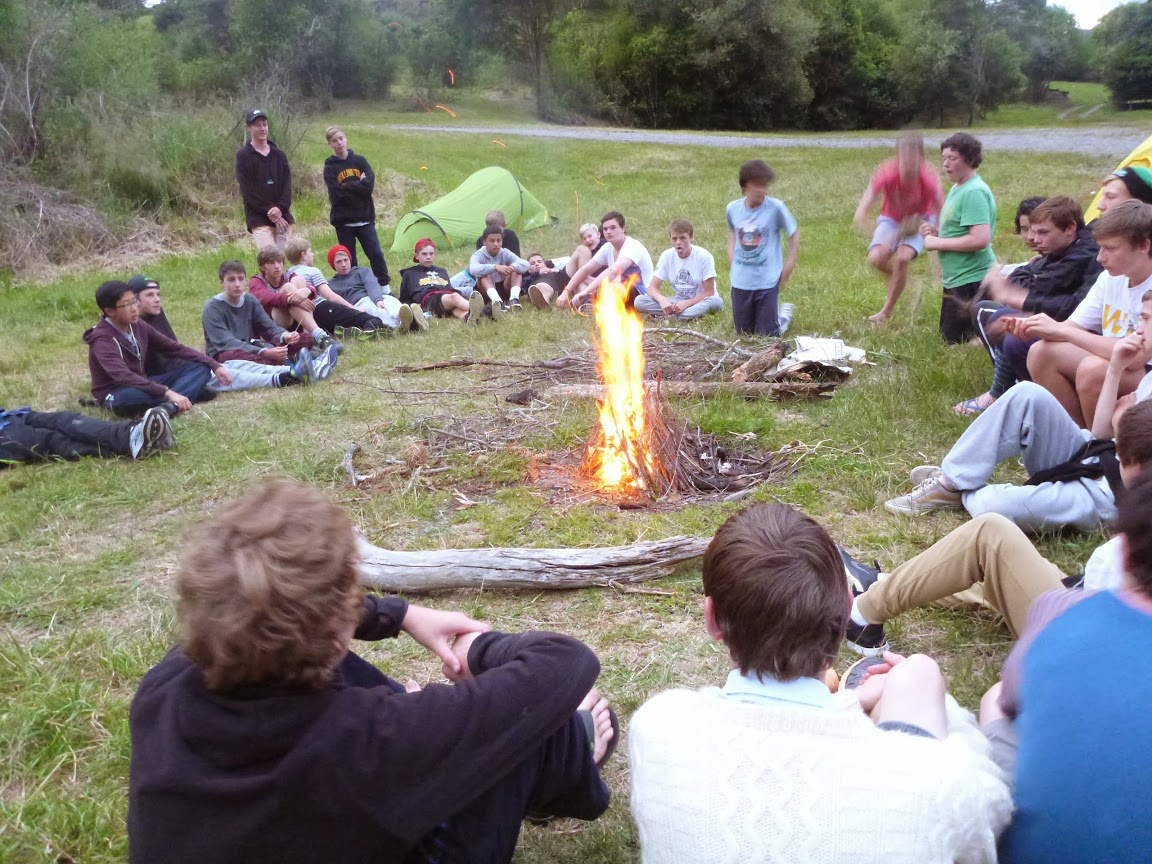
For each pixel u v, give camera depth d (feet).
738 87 145.59
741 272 25.22
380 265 35.19
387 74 143.95
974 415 17.49
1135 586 5.49
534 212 50.96
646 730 5.41
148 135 51.83
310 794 4.90
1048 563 9.33
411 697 5.41
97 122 50.96
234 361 23.25
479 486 15.92
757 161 24.50
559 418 18.63
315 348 25.55
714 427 17.78
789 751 5.01
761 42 142.10
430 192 62.75
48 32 52.49
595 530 13.93
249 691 5.07
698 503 14.82
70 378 25.07
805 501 14.58
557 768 6.77
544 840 8.18
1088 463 12.52
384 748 5.09
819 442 16.66
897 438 16.72
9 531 15.10
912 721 6.29
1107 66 157.28
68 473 17.60
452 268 41.04
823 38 155.12
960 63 156.87
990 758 6.53
